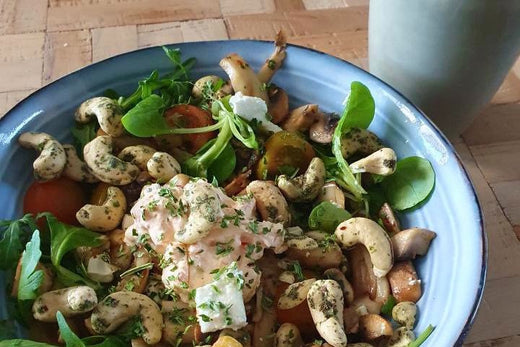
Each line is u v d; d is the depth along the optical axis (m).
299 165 0.41
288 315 0.36
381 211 0.40
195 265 0.36
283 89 0.45
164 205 0.37
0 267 0.37
